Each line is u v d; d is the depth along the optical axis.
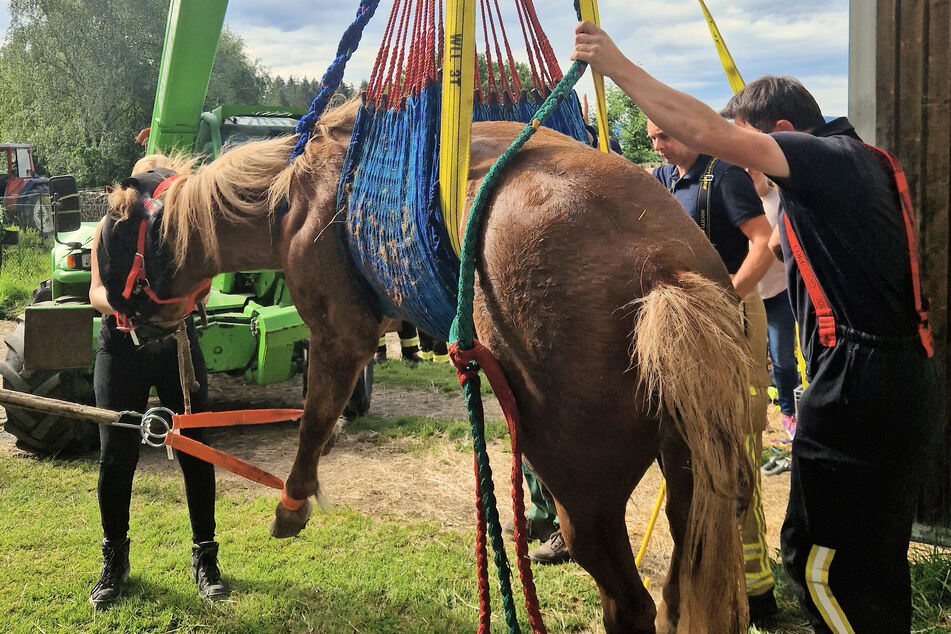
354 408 5.57
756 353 2.18
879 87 3.04
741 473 1.48
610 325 1.49
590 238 1.53
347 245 2.25
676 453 1.61
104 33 27.12
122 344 2.99
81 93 27.50
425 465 4.73
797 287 2.10
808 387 2.00
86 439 4.76
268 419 2.86
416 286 1.95
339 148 2.36
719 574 1.41
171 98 4.86
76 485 4.34
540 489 3.45
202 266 2.79
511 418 1.62
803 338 2.10
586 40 1.59
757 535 2.70
